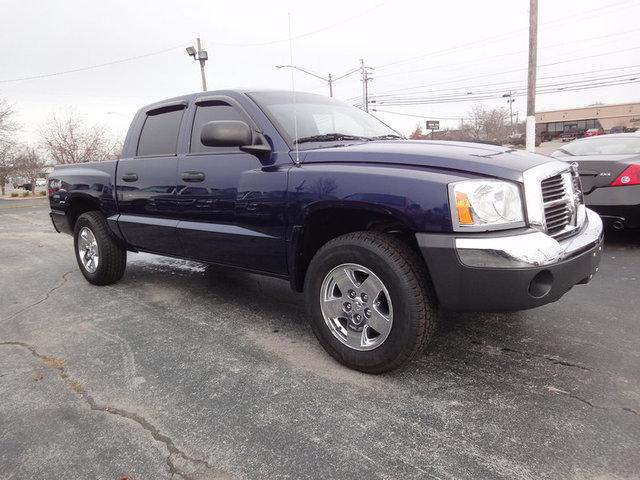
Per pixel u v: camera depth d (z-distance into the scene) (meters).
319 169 2.88
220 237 3.53
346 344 2.88
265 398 2.62
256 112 3.44
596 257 2.83
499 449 2.13
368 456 2.11
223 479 2.00
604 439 2.16
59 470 2.09
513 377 2.75
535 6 17.33
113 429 2.38
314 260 2.95
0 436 2.35
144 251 4.55
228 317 3.92
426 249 2.47
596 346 3.11
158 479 2.02
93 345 3.43
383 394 2.62
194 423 2.41
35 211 17.73
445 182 2.44
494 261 2.35
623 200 5.31
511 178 2.48
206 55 24.95
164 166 3.96
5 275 5.88
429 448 2.15
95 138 40.12
